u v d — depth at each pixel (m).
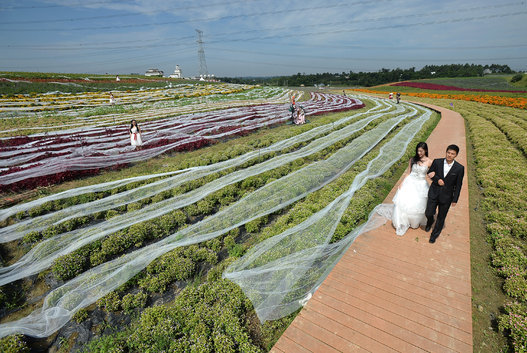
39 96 42.53
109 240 8.22
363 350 4.76
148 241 8.84
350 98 57.00
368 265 6.70
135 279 7.16
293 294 6.17
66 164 13.44
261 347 5.34
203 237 8.39
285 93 68.25
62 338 5.87
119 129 22.91
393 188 11.15
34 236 8.54
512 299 5.92
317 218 8.46
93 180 12.91
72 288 6.86
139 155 15.95
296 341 5.03
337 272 6.54
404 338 4.91
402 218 7.68
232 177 12.23
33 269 7.35
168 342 5.42
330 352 4.78
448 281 6.07
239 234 8.97
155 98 46.97
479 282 6.39
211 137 20.20
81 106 37.19
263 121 26.39
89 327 6.07
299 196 10.78
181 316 5.84
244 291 6.32
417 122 24.61
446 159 6.58
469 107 36.81
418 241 7.48
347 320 5.33
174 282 7.20
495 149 15.79
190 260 7.46
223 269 7.21
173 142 18.75
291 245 7.51
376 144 18.14
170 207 10.05
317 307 5.66
